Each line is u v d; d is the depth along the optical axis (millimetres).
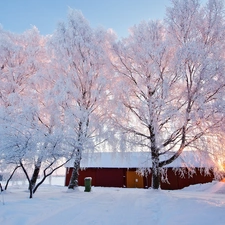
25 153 6996
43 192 10281
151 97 9727
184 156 11016
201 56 8852
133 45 11141
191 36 9938
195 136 9531
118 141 10328
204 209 4301
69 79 10070
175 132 9789
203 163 10414
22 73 11570
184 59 9023
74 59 11289
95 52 11273
